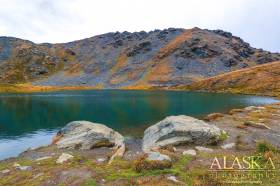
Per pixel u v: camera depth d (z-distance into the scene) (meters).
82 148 31.52
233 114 49.72
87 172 18.77
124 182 16.39
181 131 28.52
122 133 46.09
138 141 39.09
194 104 93.81
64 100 117.25
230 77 189.75
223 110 75.19
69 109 83.00
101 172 18.52
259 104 91.88
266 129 33.97
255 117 44.12
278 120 40.84
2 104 100.50
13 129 53.50
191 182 15.89
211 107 83.69
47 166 22.36
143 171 17.95
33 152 31.08
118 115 68.50
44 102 108.25
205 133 27.94
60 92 190.25
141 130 48.81
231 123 39.16
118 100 114.88
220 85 184.38
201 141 27.64
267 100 108.56
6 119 65.31
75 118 65.25
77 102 106.81
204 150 24.88
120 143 33.81
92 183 16.59
